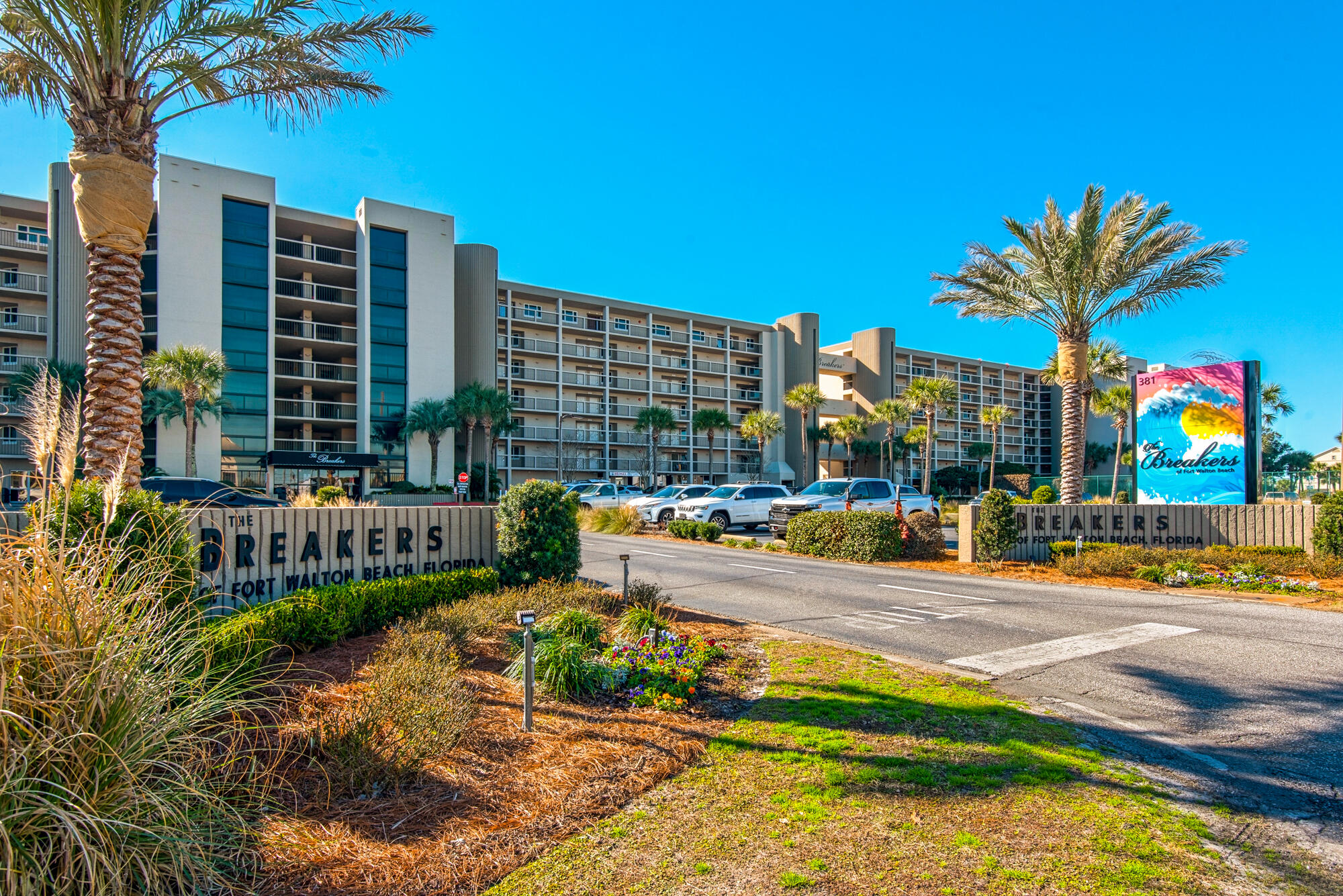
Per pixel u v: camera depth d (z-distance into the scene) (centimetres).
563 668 518
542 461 5628
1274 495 3534
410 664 473
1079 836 337
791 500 2077
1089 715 536
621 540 2138
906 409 6172
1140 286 1803
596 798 363
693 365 6469
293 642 580
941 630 845
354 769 357
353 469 4206
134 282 823
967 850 321
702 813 354
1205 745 477
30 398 368
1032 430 9244
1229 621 886
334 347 4488
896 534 1563
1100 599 1062
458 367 5125
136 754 280
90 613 298
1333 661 690
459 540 948
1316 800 392
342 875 287
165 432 3841
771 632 811
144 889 256
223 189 4112
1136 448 1797
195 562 519
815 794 375
